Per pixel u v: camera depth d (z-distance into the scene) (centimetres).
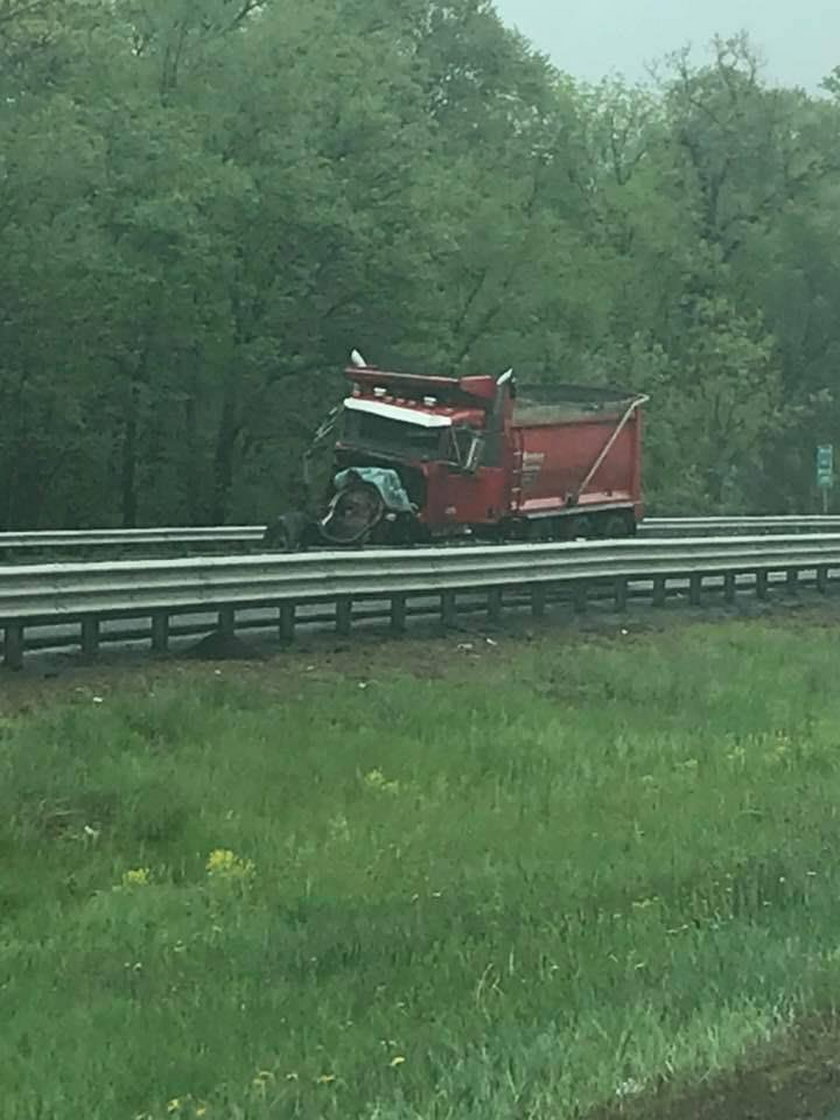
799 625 2727
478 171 5228
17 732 1506
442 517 3102
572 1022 780
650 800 1427
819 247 6456
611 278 5544
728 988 831
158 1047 777
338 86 4412
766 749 1670
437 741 1630
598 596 2806
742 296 6488
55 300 3984
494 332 5041
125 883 1163
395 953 941
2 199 3925
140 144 4000
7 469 4484
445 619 2348
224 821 1308
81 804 1325
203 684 1783
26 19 3866
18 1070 753
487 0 6181
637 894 1079
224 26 4556
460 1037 762
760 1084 694
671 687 2000
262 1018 826
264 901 1112
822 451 5000
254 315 4406
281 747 1551
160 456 4706
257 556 2052
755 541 2880
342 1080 708
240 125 4316
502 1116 657
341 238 4284
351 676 1955
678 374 5884
